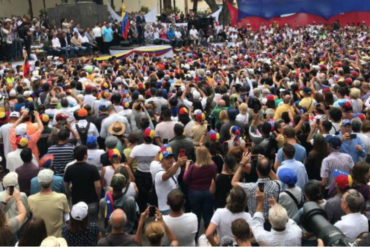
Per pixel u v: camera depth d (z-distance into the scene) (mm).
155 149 6559
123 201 5328
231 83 13383
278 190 5176
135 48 26234
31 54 23719
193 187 5844
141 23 29188
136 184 6582
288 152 5727
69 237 4590
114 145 6504
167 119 7727
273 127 7324
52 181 5625
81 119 8023
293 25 33344
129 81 13664
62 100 9203
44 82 12539
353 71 13078
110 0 41781
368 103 9430
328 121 7047
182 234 4703
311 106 8938
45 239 4152
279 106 8461
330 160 5934
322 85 11734
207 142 6836
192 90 11539
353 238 4316
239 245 4000
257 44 29891
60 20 28359
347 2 31188
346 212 4484
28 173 6137
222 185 5773
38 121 7875
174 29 30766
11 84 14156
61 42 24219
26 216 5305
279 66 15805
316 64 17562
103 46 27047
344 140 6582
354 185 5180
